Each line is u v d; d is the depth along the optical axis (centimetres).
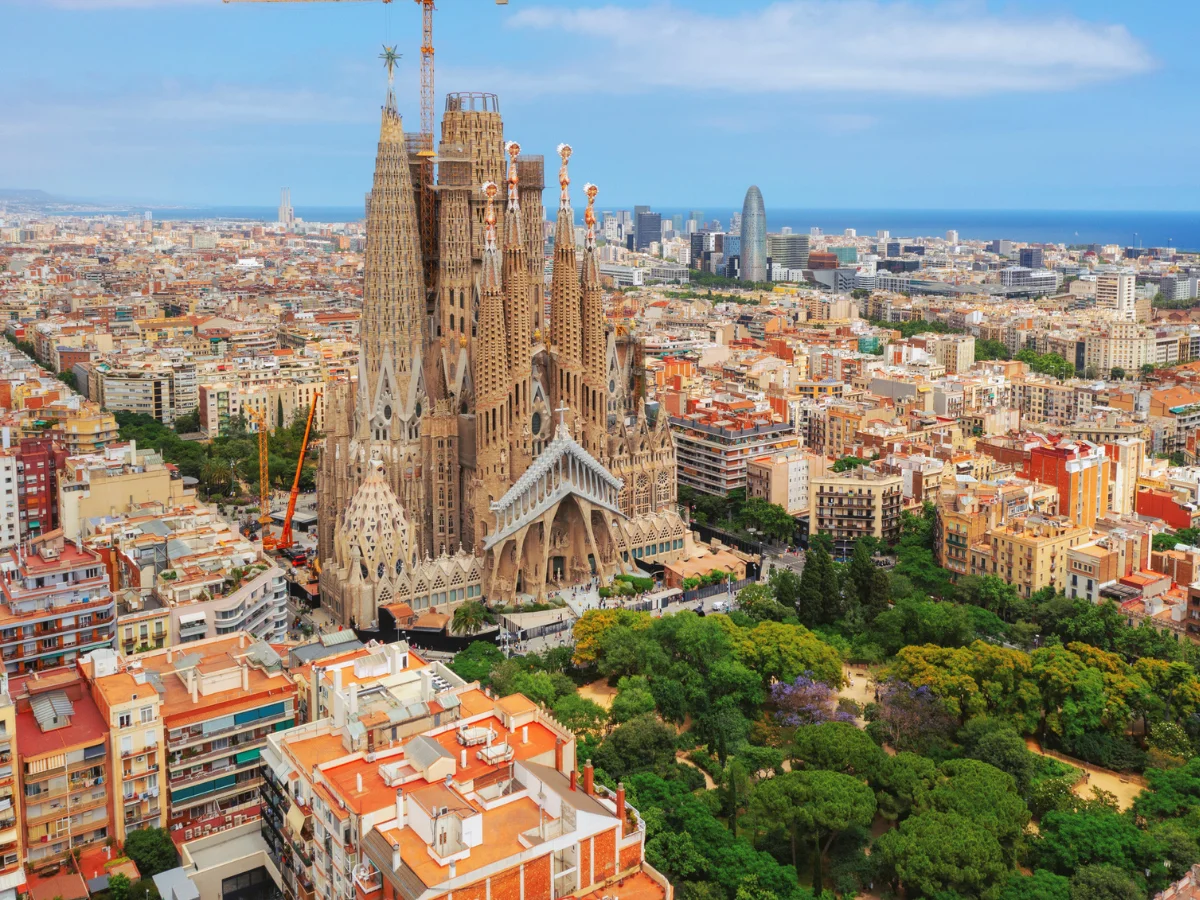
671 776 19300
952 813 17312
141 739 16838
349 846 13738
